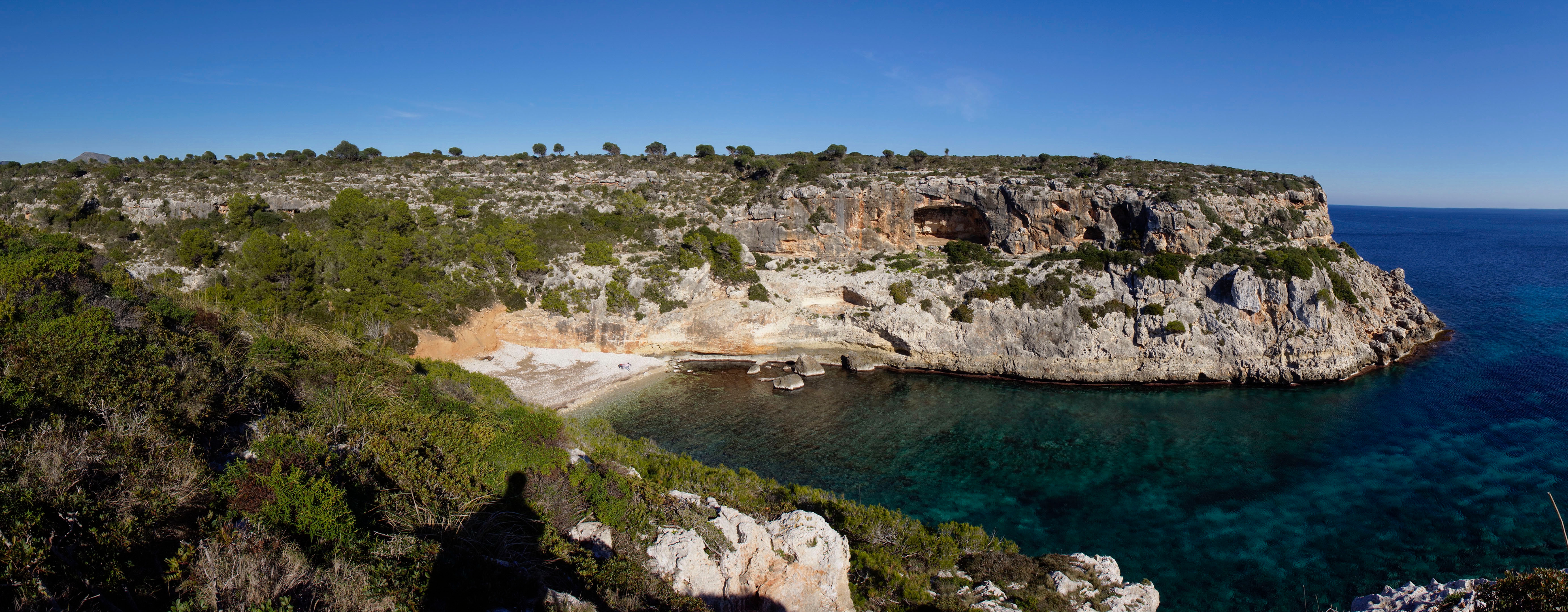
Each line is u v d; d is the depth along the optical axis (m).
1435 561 28.56
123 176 68.81
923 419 47.16
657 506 19.34
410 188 74.44
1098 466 39.06
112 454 13.20
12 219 57.16
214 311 30.19
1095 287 57.56
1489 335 64.25
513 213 70.12
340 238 55.97
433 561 13.22
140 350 19.23
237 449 17.36
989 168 75.75
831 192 69.56
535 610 13.10
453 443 18.91
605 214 70.44
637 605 14.86
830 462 39.91
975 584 22.92
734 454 40.94
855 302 62.12
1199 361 54.25
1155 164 74.69
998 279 59.62
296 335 30.98
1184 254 58.53
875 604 19.80
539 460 19.08
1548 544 29.44
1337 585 27.30
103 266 35.38
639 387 54.16
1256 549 29.94
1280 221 63.97
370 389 24.92
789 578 17.81
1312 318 52.69
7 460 11.59
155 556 11.36
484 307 58.06
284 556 11.84
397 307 53.06
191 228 58.97
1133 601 23.30
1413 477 36.09
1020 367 56.88
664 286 60.19
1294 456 39.47
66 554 10.13
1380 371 54.38
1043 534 31.64
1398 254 144.88
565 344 59.31
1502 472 36.16
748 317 60.97
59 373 15.61
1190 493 35.38
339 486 14.70
